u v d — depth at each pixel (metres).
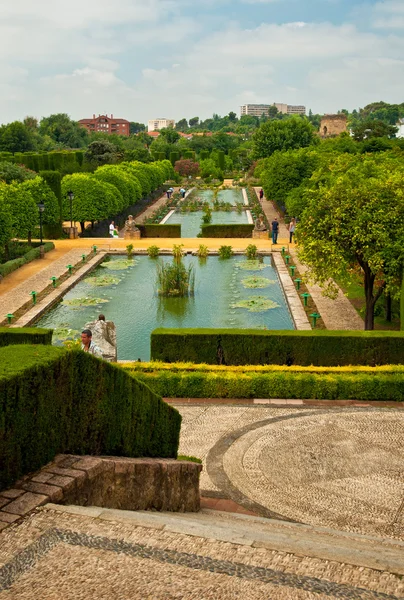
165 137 144.50
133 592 4.39
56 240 38.19
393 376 13.84
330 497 9.22
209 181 84.12
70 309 23.83
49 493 5.59
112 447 7.43
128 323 22.16
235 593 4.39
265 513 8.79
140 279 28.86
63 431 6.50
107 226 45.59
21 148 99.00
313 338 15.77
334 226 18.67
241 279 28.70
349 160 34.72
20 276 28.23
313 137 87.19
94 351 12.29
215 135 137.00
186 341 15.97
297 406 13.33
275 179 45.41
